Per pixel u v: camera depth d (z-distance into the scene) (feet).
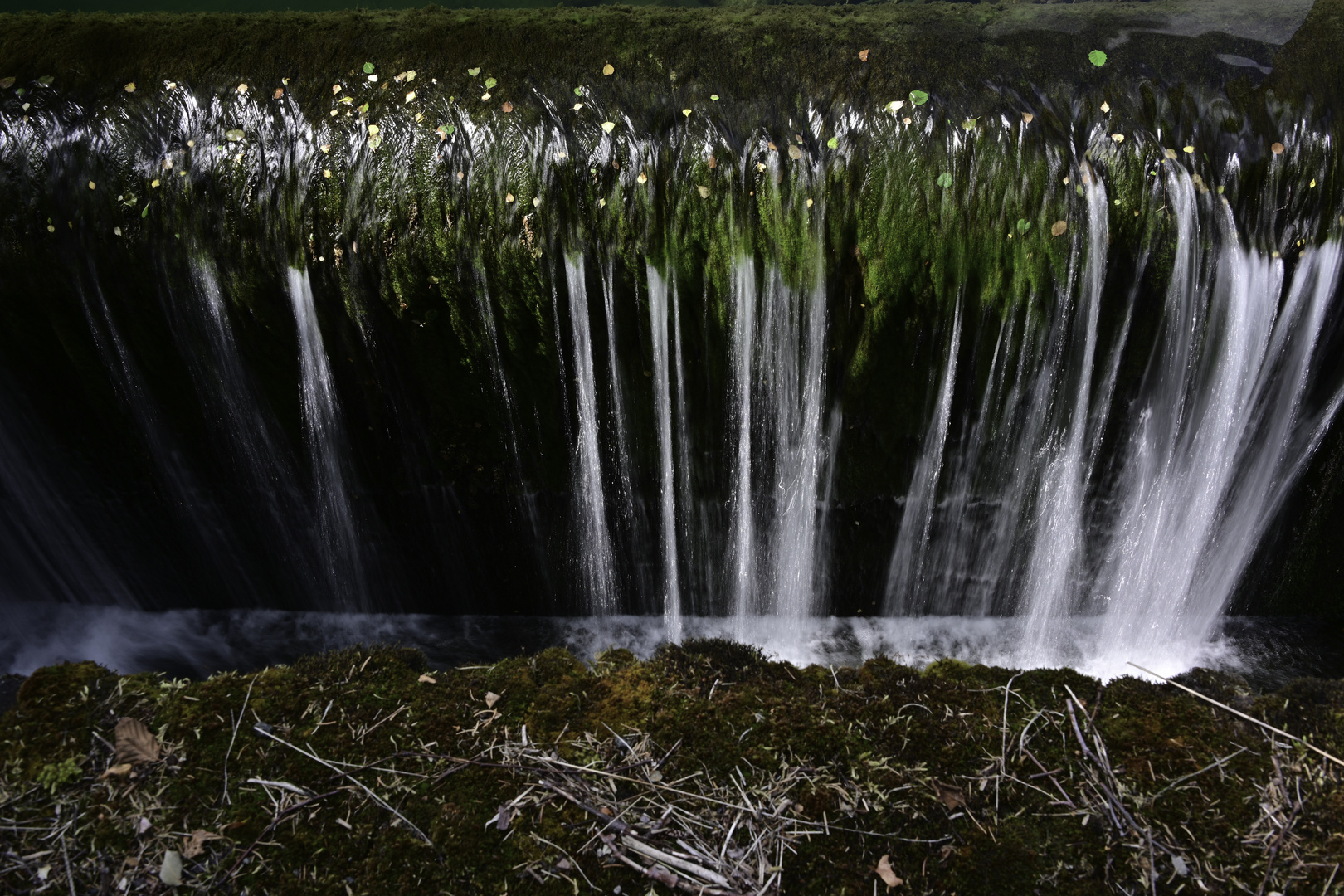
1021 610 12.40
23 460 11.64
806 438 10.78
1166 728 8.15
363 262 9.71
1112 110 9.84
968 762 7.88
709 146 9.71
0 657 12.29
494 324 10.05
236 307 10.11
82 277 10.07
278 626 13.03
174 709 8.21
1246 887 6.95
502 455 11.20
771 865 7.06
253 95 10.09
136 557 12.75
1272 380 10.30
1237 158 9.72
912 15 11.27
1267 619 12.44
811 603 12.47
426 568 12.55
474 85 10.09
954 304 9.73
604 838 7.24
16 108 10.03
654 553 11.99
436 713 8.29
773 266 9.71
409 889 6.97
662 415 10.69
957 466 11.02
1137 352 10.11
